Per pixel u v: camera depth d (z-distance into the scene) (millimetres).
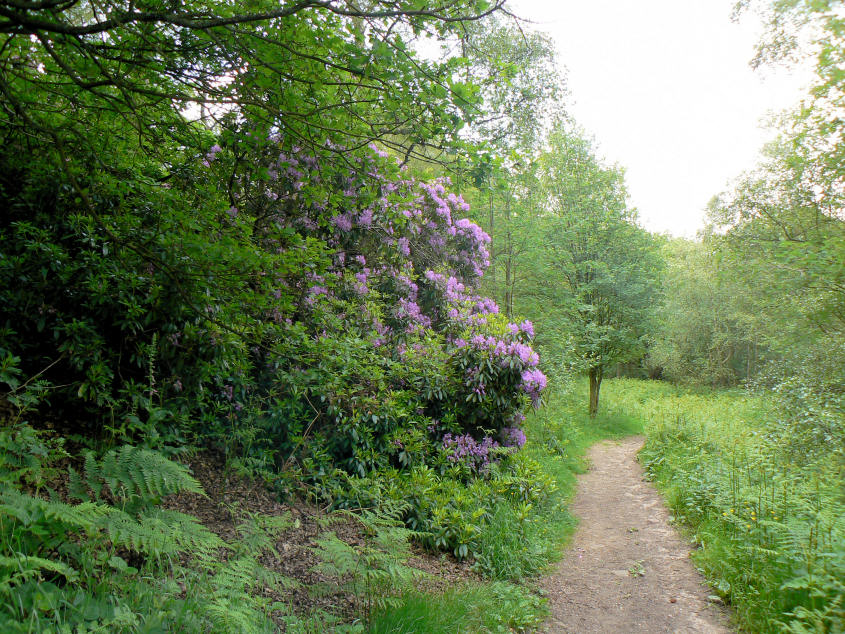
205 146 4543
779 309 7805
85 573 2332
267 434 5391
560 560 5590
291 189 6277
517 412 7801
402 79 3402
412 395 6547
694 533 6012
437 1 3314
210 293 3875
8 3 2578
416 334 7848
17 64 3676
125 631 2090
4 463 2615
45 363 4133
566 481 8844
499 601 4242
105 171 4266
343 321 6668
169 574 2900
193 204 4609
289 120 3764
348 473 5590
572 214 15422
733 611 4133
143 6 3447
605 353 15977
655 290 16641
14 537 2189
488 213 12914
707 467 7090
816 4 5289
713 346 25953
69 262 3959
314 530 4531
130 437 4188
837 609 3162
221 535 3861
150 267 4363
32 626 1801
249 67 3727
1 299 3689
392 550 3781
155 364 4582
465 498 5684
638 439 14203
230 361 4727
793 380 7859
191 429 4898
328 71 3830
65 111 4266
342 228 7199
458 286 9016
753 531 4699
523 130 10961
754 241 8305
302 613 3266
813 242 6676
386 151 5504
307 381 5195
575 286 15914
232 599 2586
